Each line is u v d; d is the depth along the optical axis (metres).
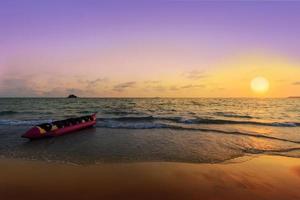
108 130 16.77
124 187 6.43
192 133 15.51
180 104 59.44
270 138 14.03
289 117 28.11
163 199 5.78
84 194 5.93
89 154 10.01
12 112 32.72
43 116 27.84
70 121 16.03
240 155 10.08
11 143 12.41
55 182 6.68
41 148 11.22
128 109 39.97
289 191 6.32
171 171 7.84
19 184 6.50
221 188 6.48
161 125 18.91
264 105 56.38
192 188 6.46
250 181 7.03
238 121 22.52
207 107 47.47
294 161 9.23
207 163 8.84
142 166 8.33
